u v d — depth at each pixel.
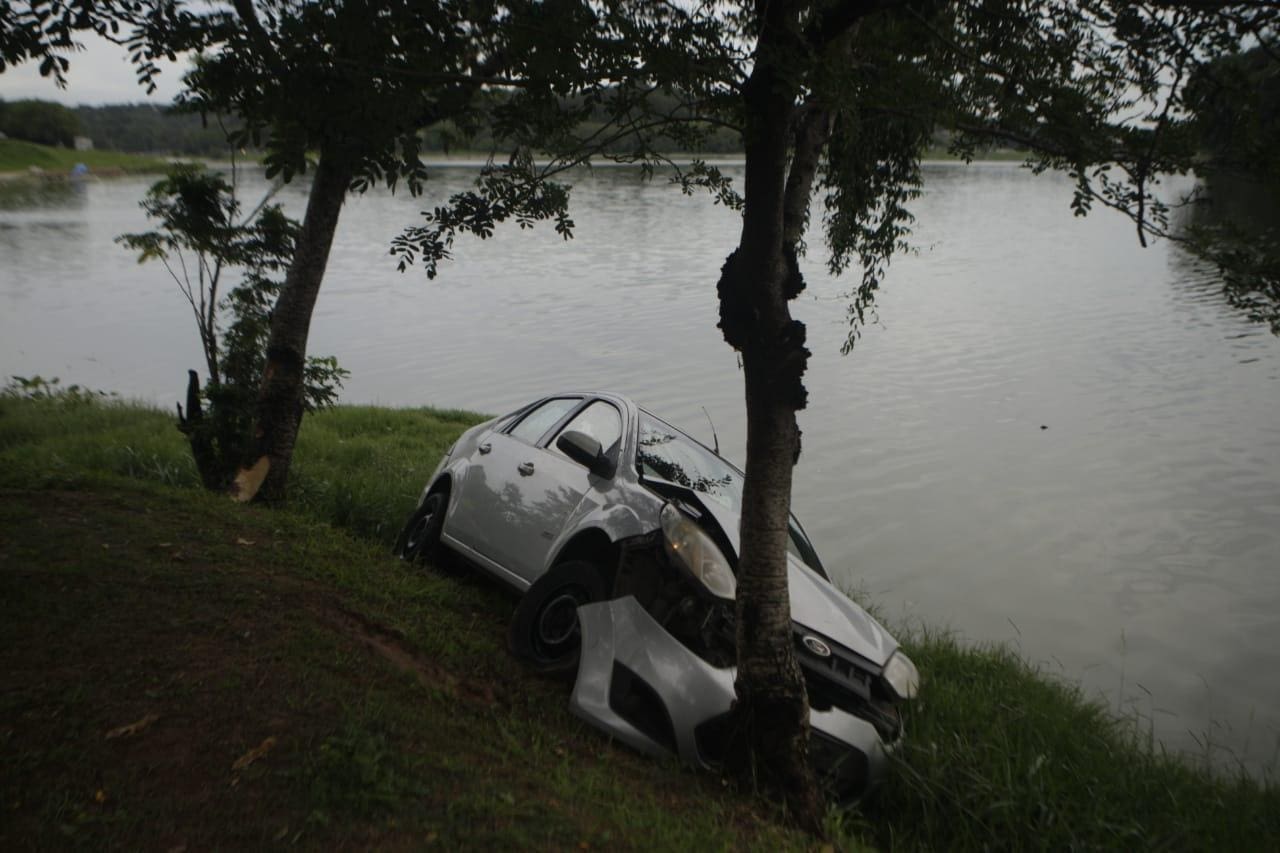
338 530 7.19
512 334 23.56
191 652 3.89
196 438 7.45
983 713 5.91
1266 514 11.69
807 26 4.09
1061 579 9.84
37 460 9.08
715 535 4.97
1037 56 4.04
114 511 5.62
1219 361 20.48
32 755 2.99
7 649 3.62
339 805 3.07
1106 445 14.57
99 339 21.84
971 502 12.12
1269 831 5.03
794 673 4.25
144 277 32.69
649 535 4.83
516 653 5.04
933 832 4.71
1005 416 16.23
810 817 4.15
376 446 11.40
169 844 2.73
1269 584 9.73
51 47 3.48
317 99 3.57
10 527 4.93
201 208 7.85
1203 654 8.27
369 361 20.38
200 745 3.24
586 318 25.97
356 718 3.64
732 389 17.86
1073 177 4.26
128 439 10.50
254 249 7.91
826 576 5.88
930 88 4.08
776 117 4.04
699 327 24.48
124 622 4.03
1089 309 27.61
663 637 4.49
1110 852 4.55
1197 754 6.55
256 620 4.37
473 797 3.33
